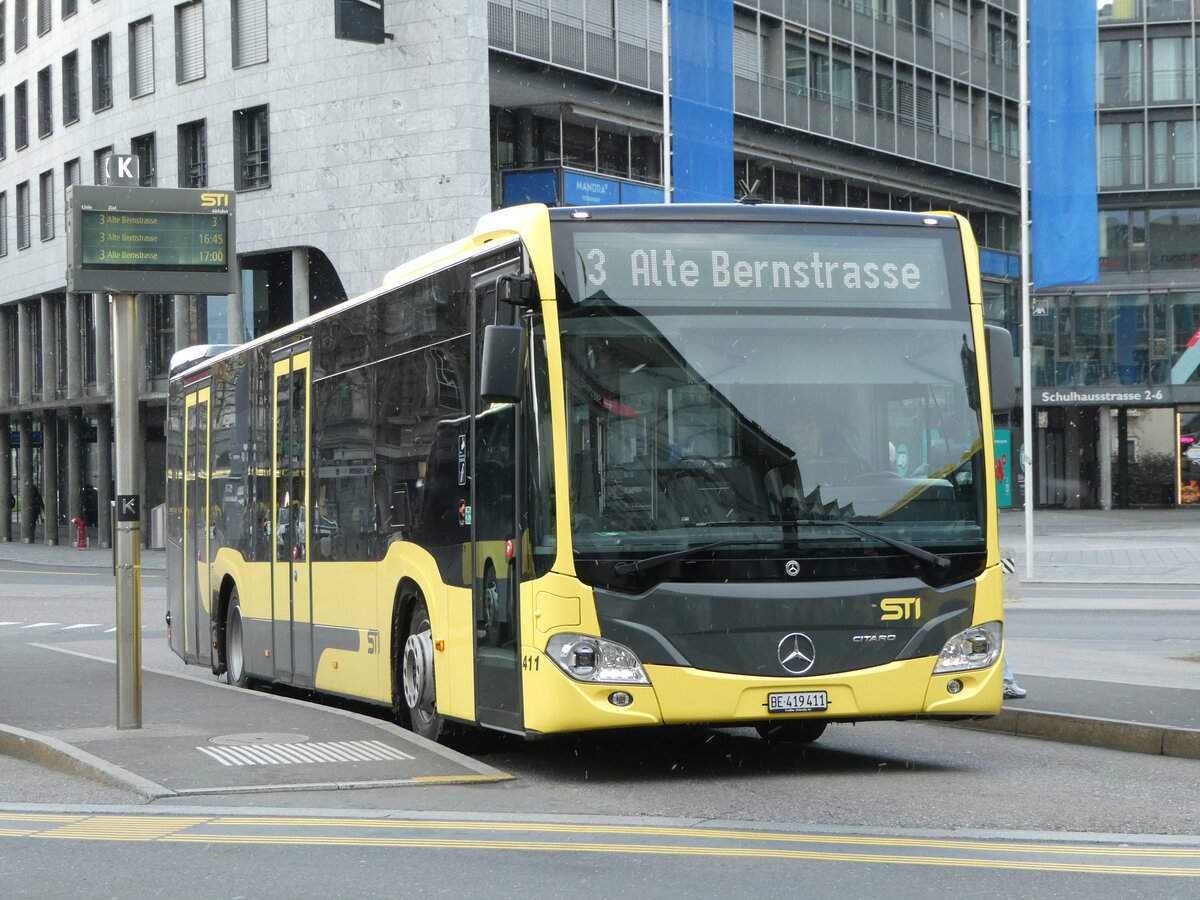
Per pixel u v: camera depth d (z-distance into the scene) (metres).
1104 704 12.72
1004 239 64.75
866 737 12.41
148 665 21.20
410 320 11.89
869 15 54.81
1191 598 27.25
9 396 66.88
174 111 50.06
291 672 14.57
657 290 9.93
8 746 11.52
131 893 6.88
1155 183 64.62
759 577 9.70
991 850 7.65
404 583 11.98
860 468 10.00
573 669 9.46
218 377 17.30
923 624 9.94
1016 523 56.03
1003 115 63.62
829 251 10.27
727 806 9.03
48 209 61.28
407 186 42.47
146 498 54.78
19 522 69.94
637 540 9.58
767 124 49.75
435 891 6.80
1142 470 65.81
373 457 12.57
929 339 10.31
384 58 42.78
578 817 8.59
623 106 44.69
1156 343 63.72
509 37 42.03
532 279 9.73
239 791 9.34
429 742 10.94
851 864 7.29
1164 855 7.54
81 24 56.56
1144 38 64.69
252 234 45.97
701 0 32.06
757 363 9.96
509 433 10.02
